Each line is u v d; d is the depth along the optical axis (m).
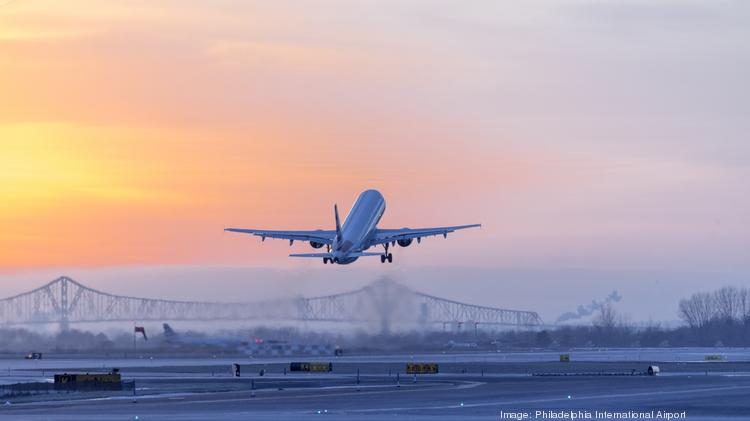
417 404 166.25
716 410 153.12
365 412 152.75
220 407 165.25
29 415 155.50
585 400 171.50
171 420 143.12
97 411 161.25
